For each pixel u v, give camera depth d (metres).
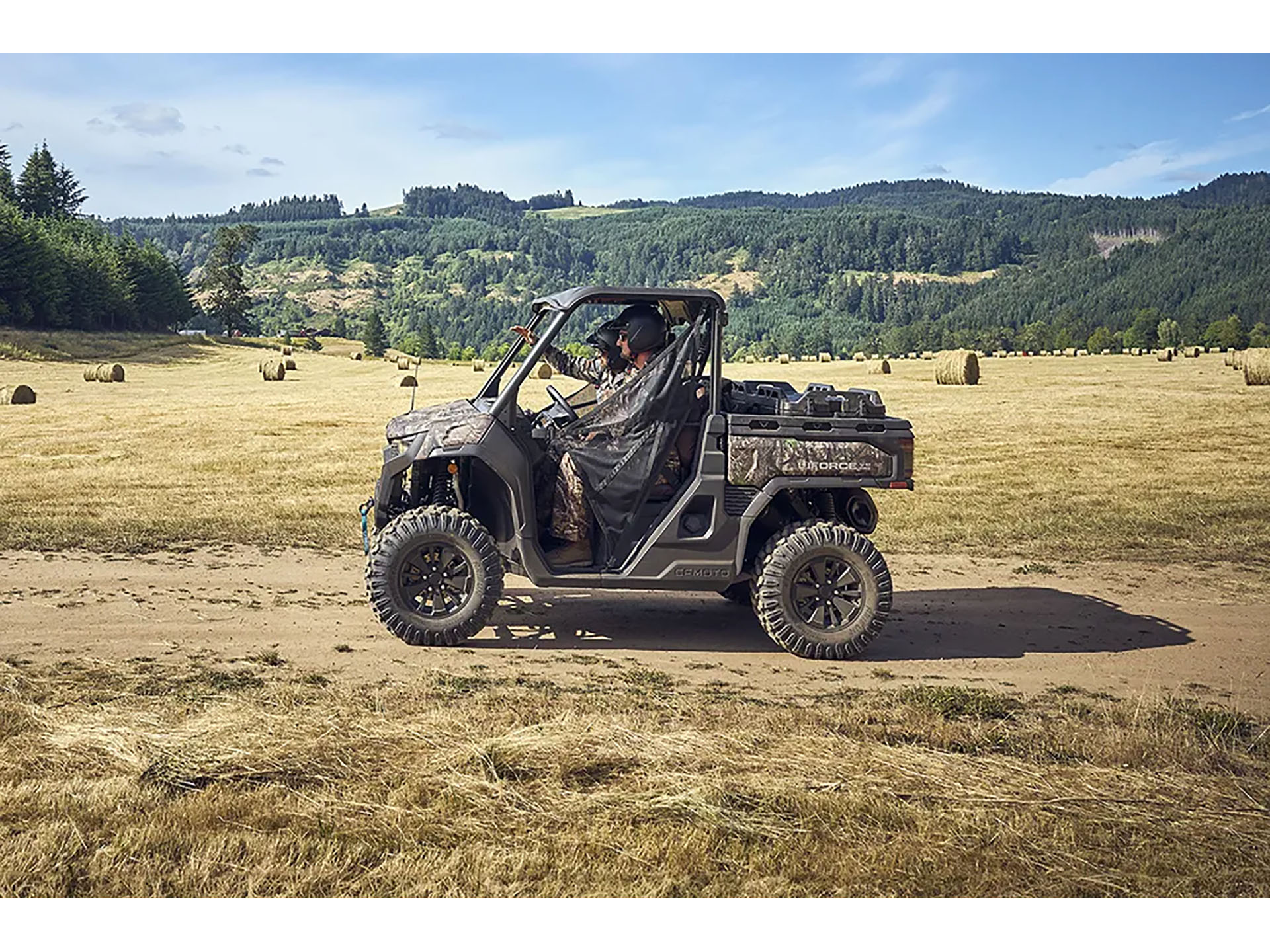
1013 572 9.88
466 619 6.70
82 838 3.74
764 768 4.58
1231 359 51.28
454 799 4.12
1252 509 13.11
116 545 9.80
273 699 5.42
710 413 6.77
